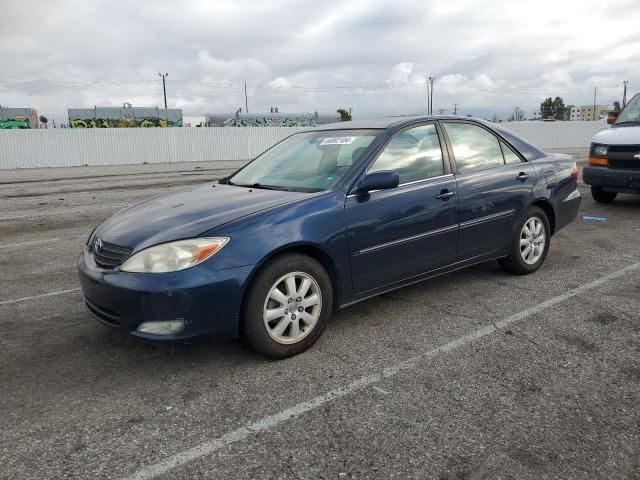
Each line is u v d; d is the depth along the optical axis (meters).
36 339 3.99
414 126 4.43
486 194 4.69
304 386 3.20
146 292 3.14
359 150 4.12
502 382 3.20
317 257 3.71
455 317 4.27
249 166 4.94
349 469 2.42
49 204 11.70
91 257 3.67
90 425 2.83
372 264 3.93
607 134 8.90
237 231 3.32
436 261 4.38
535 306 4.47
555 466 2.42
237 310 3.30
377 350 3.69
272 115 43.84
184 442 2.66
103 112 41.91
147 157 31.11
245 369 3.44
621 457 2.47
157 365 3.53
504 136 5.15
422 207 4.17
